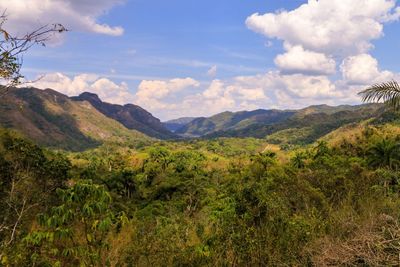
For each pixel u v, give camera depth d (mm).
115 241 4398
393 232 3854
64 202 3779
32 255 3445
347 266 3604
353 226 4480
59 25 2963
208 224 5582
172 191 38469
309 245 4145
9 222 4297
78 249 3654
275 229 4484
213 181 44000
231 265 4203
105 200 3697
